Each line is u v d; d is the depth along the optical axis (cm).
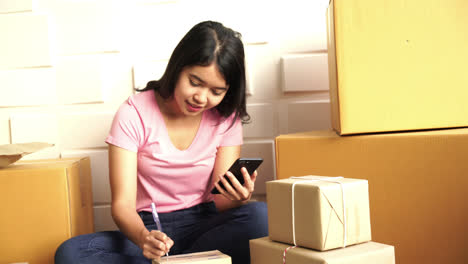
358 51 133
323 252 100
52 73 187
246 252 138
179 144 141
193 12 182
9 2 186
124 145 131
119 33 184
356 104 134
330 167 138
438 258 129
